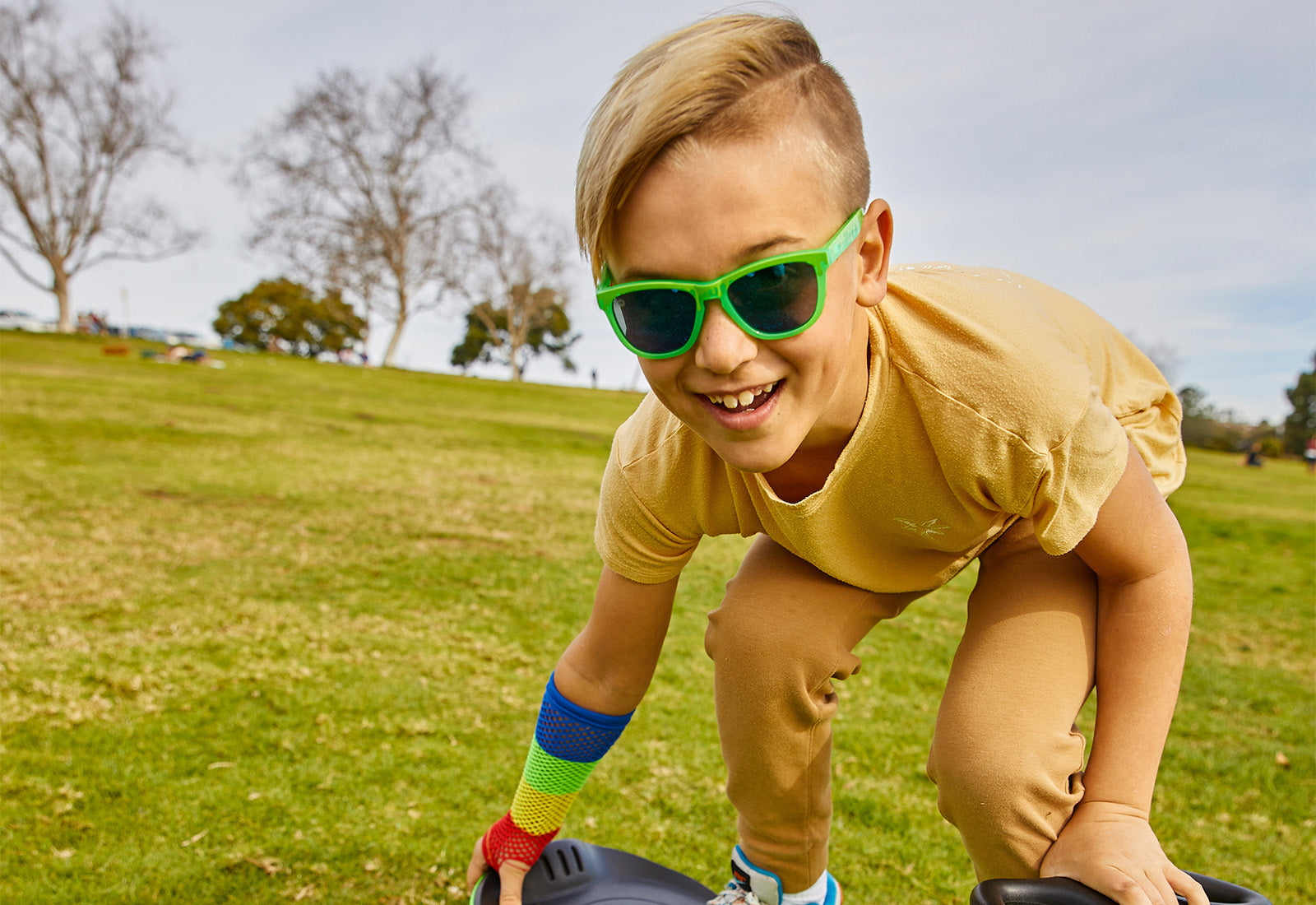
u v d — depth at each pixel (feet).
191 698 10.09
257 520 20.30
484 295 143.64
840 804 8.82
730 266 3.18
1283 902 7.68
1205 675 14.88
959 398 3.89
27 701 9.68
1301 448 142.82
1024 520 4.65
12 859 6.84
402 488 26.91
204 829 7.44
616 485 4.93
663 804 8.53
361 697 10.51
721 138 3.13
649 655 5.39
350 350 132.67
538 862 5.82
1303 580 24.90
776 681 4.71
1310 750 11.57
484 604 14.99
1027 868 3.87
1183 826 9.09
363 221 117.29
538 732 5.60
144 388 52.37
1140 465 4.25
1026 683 4.05
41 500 20.52
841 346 3.51
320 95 112.88
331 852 7.22
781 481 4.44
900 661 13.80
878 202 3.71
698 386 3.40
